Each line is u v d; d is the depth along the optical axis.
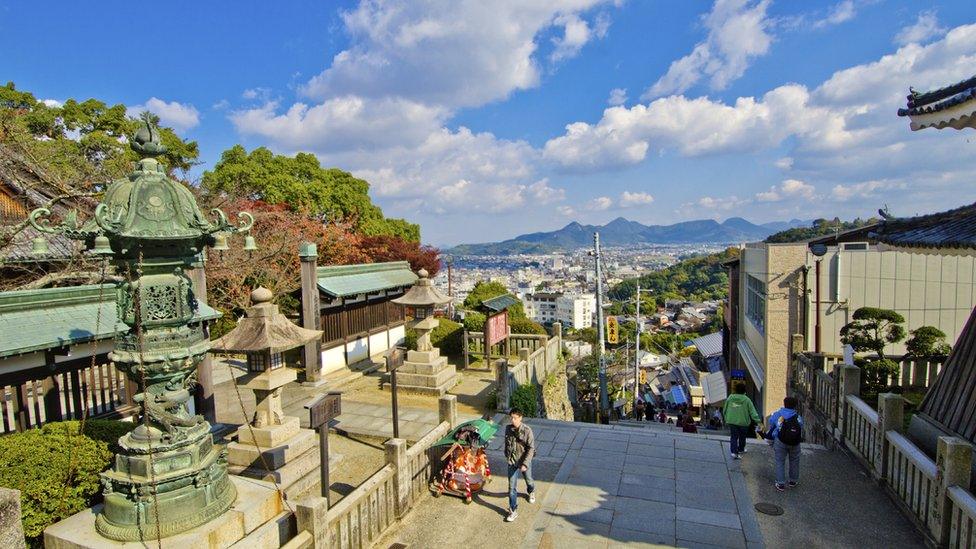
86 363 7.62
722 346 24.64
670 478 7.95
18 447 5.47
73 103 19.39
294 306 17.20
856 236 13.25
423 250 27.58
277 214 17.64
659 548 6.05
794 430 7.28
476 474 7.50
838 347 12.97
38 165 12.52
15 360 6.85
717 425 17.69
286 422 8.03
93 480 5.73
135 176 4.99
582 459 8.76
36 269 11.54
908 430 7.99
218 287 16.00
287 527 5.75
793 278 13.03
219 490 5.28
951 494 5.40
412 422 10.62
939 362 10.02
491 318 15.27
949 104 5.61
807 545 6.02
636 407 20.77
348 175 26.58
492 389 13.39
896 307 12.75
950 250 5.83
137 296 4.73
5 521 3.99
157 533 4.50
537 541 6.25
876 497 7.07
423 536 6.38
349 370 14.52
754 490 7.45
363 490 5.94
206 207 16.05
